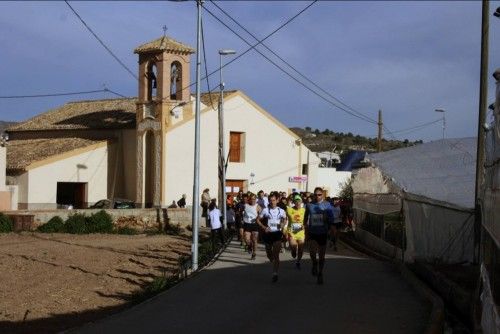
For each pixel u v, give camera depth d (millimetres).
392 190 21141
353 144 111875
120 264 21969
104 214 35188
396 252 20078
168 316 11172
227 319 10891
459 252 16750
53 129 48344
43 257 22812
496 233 7172
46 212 33188
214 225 24547
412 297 13031
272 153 50688
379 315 11117
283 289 14109
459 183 19578
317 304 12227
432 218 17594
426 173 20828
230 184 48156
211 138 45812
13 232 31344
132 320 10844
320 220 14844
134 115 46781
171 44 42844
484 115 15922
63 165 41531
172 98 43594
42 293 15945
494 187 7430
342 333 9727
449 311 12398
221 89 33406
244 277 16062
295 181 50812
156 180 42812
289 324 10414
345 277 16062
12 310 13680
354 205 31609
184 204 42344
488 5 16047
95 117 48594
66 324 12305
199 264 19984
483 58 16062
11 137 51625
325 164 68688
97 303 14828
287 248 23031
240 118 48344
